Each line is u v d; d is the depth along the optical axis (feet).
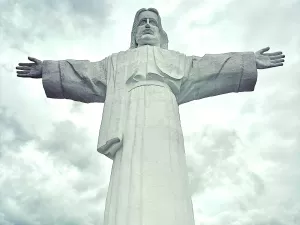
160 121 56.39
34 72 68.80
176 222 47.70
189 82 65.26
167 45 75.10
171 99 60.39
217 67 65.67
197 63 66.33
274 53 68.18
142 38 71.82
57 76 66.85
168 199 49.14
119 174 52.24
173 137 55.67
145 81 61.77
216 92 67.41
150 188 49.70
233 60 66.33
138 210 47.83
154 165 51.70
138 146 53.83
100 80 66.18
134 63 63.82
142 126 55.88
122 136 55.77
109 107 59.93
